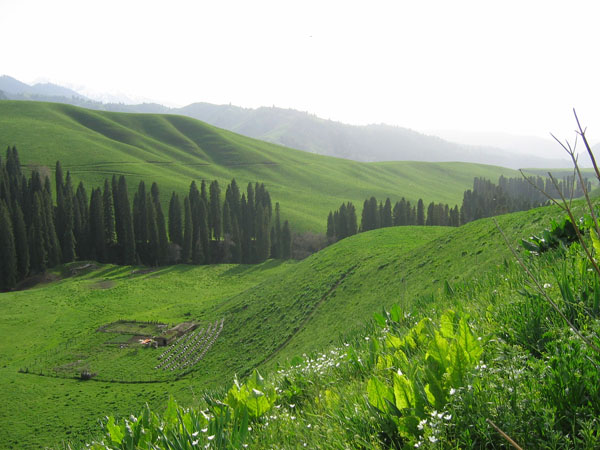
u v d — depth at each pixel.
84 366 62.41
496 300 4.65
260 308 68.50
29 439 42.50
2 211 117.12
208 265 140.12
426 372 2.83
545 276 4.48
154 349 66.75
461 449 2.35
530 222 36.44
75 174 193.12
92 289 110.31
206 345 64.25
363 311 46.19
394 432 2.76
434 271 43.00
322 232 175.75
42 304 96.62
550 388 2.49
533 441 2.24
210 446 3.19
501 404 2.49
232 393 4.13
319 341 45.59
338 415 3.21
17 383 56.47
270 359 50.78
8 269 115.69
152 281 119.75
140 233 146.38
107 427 4.00
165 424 3.86
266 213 149.00
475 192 194.00
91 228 140.25
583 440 2.11
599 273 1.47
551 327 3.31
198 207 143.75
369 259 63.50
